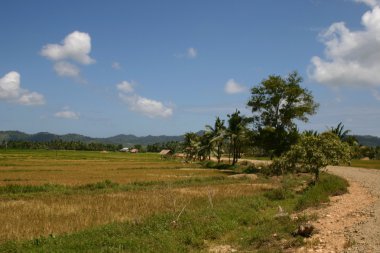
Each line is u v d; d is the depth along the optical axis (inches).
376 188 1294.3
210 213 786.2
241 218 786.8
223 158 4468.5
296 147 1457.9
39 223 753.0
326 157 1384.1
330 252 516.7
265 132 2395.4
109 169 2450.8
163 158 4350.4
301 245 561.0
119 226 677.3
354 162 3454.7
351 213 791.7
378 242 538.6
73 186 1440.7
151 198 1109.1
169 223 698.8
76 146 7332.7
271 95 2452.0
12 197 1173.1
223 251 577.6
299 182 1621.6
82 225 737.6
